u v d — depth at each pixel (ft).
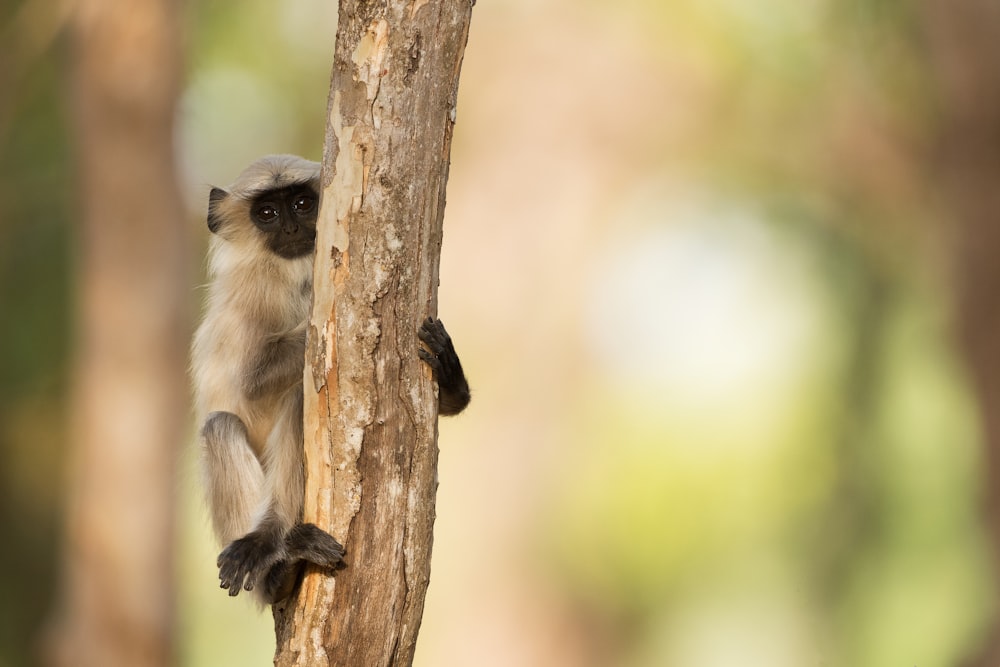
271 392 22.59
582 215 64.90
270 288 24.18
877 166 66.69
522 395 64.08
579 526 63.77
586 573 63.98
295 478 19.95
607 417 65.46
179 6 45.80
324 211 17.06
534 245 64.64
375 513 17.22
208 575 67.41
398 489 17.22
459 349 64.59
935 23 38.42
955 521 57.82
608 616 64.59
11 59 51.29
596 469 64.54
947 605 56.75
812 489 65.57
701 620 66.28
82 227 45.57
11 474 62.95
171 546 44.93
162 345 45.06
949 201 39.17
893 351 65.62
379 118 16.76
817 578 64.08
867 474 64.13
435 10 16.81
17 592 63.05
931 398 61.21
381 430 17.15
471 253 64.85
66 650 44.09
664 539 64.49
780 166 68.85
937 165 59.41
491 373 64.18
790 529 65.46
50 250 59.47
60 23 47.57
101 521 44.06
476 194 65.36
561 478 63.98
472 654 62.85
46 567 63.36
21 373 59.88
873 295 67.67
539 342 64.34
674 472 65.41
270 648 69.92
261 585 19.69
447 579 63.77
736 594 66.39
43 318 59.72
